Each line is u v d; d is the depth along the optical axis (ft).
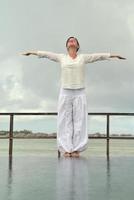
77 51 25.64
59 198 9.53
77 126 25.34
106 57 25.41
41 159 24.26
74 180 12.99
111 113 28.50
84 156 27.43
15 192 10.44
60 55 25.66
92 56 25.39
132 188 11.21
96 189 11.02
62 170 16.42
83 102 25.29
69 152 25.38
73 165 19.06
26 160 23.06
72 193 10.31
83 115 25.34
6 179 13.26
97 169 16.89
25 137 28.86
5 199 9.35
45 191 10.64
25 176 14.16
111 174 14.87
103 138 28.73
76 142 25.46
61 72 25.39
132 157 26.55
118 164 19.77
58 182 12.50
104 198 9.56
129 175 14.53
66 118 25.41
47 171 16.01
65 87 25.14
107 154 28.73
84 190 10.82
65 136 25.48
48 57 25.63
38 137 29.01
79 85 25.08
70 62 25.12
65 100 25.26
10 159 24.21
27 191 10.64
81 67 25.13
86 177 13.84
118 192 10.47
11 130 28.73
